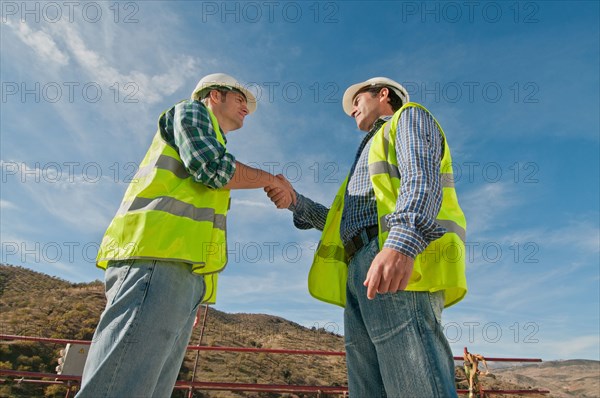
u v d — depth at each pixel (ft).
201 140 6.91
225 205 7.55
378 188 6.07
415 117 6.25
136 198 6.72
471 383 16.61
